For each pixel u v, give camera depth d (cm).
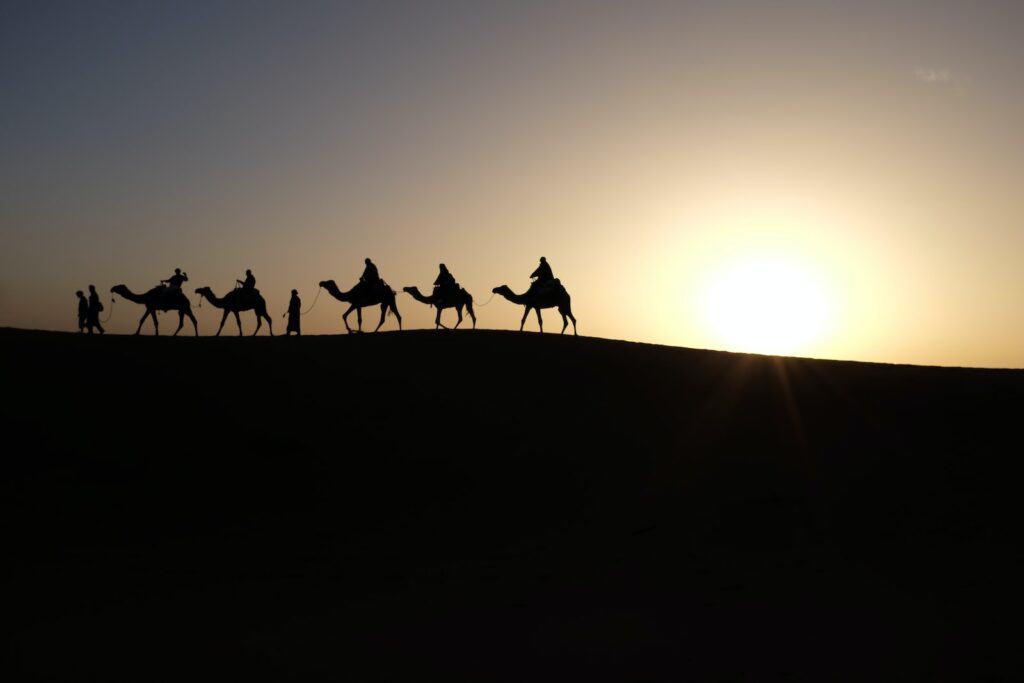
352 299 3259
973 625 1234
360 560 1703
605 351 3162
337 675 1030
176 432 2327
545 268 3403
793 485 2112
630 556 1719
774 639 1175
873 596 1412
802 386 2862
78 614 1338
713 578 1557
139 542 1803
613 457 2320
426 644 1160
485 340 3192
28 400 2394
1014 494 2002
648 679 1010
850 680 1000
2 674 1045
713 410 2642
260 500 2045
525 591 1478
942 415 2575
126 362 2725
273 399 2561
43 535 1808
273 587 1511
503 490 2133
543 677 1021
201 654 1117
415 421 2486
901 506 1967
